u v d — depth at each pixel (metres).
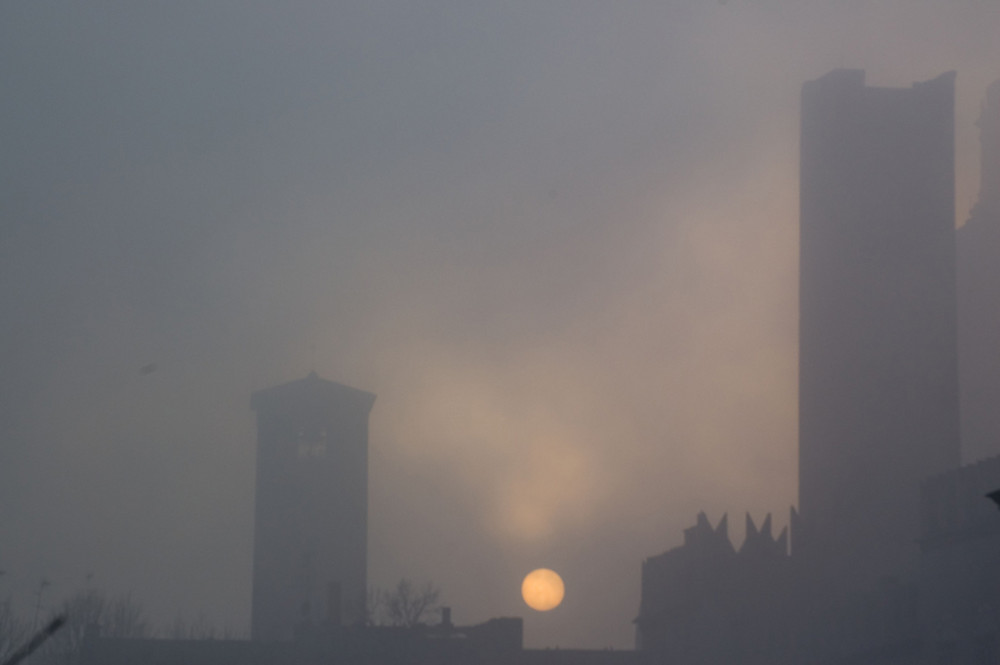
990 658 177.25
